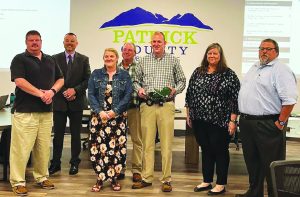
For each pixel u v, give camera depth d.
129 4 7.40
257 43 7.20
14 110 3.54
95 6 7.41
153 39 3.65
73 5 7.38
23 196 3.52
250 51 7.23
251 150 3.37
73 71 4.29
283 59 7.12
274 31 7.13
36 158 3.76
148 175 3.88
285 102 3.09
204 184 3.86
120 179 4.20
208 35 7.33
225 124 3.53
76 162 4.41
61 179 4.12
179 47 7.41
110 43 7.47
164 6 7.36
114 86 3.70
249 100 3.27
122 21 7.43
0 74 7.36
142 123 3.74
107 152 3.71
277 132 3.21
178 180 4.25
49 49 7.36
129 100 3.71
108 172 3.75
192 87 3.64
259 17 7.16
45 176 3.81
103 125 3.68
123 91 3.72
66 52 4.33
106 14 7.43
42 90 3.57
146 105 3.68
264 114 3.20
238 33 7.23
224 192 3.79
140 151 4.09
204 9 7.30
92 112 3.73
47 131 3.71
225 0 7.23
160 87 3.65
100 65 7.49
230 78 3.51
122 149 3.76
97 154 3.75
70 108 4.26
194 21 7.34
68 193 3.66
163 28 7.40
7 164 4.06
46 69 3.61
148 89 3.67
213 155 3.81
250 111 3.26
